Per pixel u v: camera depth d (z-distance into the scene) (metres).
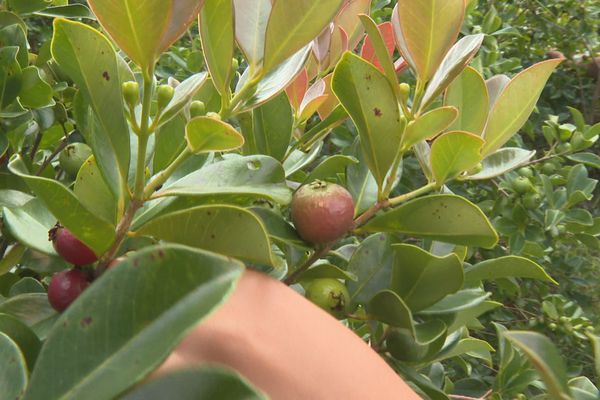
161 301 0.28
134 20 0.37
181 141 0.47
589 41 1.89
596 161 1.15
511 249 1.05
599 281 1.49
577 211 1.11
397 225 0.48
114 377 0.26
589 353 1.17
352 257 0.52
